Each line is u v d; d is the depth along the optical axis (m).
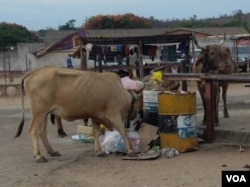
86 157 9.63
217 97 11.29
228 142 10.35
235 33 55.16
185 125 9.53
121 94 9.50
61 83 9.30
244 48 35.00
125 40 21.62
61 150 10.46
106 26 68.06
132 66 21.58
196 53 26.73
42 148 10.81
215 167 8.35
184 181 7.60
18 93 25.64
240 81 9.69
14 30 69.69
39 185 7.78
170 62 22.89
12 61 52.03
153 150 9.62
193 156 9.27
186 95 9.51
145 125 10.09
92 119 9.66
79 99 9.27
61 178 8.12
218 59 11.87
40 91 9.28
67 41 45.88
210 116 10.38
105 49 21.55
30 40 71.69
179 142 9.52
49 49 46.91
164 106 9.59
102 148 9.86
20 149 10.81
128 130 10.27
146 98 10.34
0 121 15.70
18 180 8.12
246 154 9.27
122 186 7.52
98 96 9.34
